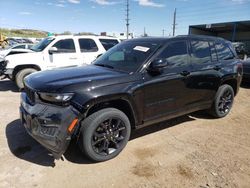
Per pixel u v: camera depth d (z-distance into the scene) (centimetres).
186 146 405
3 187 289
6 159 349
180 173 329
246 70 912
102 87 332
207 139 435
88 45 891
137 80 368
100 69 400
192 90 456
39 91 328
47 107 321
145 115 390
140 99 374
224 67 519
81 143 333
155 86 389
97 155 343
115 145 362
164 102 411
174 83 418
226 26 3142
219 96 521
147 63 388
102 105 348
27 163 342
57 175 317
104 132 347
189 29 3278
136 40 466
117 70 389
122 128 363
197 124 507
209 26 3147
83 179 311
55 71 395
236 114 584
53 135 309
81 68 413
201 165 349
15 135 428
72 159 356
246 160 366
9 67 768
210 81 490
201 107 495
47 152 372
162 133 455
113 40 952
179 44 442
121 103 366
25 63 784
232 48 570
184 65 441
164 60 381
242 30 3581
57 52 833
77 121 312
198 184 307
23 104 365
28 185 296
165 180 314
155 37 454
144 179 315
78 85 321
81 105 312
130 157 367
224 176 324
